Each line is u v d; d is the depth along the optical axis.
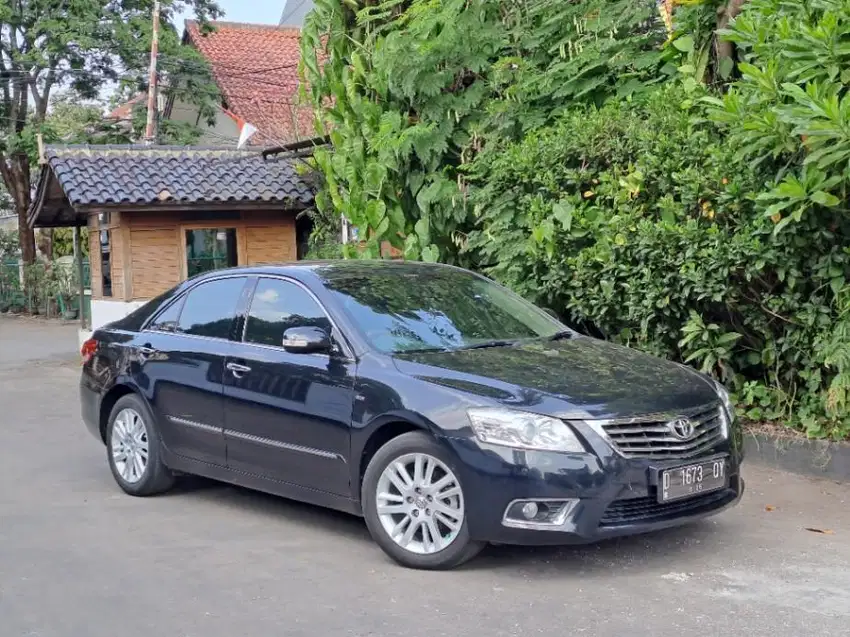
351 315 6.17
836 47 6.89
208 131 30.16
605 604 4.98
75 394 13.38
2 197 35.38
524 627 4.70
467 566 5.60
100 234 17.70
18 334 24.67
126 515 7.00
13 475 8.38
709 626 4.67
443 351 6.02
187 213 16.92
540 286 9.03
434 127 10.91
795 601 4.99
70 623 4.98
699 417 5.53
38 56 27.64
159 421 7.20
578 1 10.39
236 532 6.50
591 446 5.11
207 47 30.61
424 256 10.77
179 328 7.27
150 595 5.34
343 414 5.83
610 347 6.41
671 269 7.91
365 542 6.20
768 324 7.89
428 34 10.97
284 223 17.64
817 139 6.67
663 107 8.58
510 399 5.27
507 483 5.12
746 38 7.66
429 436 5.41
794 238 7.21
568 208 8.63
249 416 6.45
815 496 6.98
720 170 7.63
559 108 10.23
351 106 11.80
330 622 4.86
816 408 7.68
